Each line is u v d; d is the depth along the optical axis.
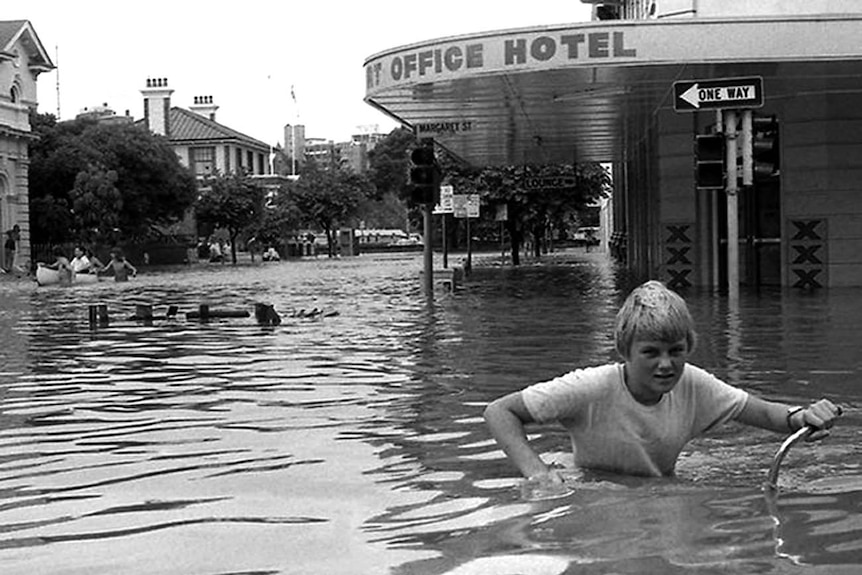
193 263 68.44
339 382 9.62
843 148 21.77
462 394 8.70
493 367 10.39
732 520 4.48
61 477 5.98
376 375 10.03
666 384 5.05
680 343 5.03
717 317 15.06
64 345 13.97
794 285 22.19
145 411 8.30
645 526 4.40
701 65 17.70
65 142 65.50
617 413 5.21
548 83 19.59
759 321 14.39
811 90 21.34
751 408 5.30
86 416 8.12
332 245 84.56
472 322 15.66
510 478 5.50
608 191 53.25
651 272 27.44
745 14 20.88
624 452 5.23
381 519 4.80
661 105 22.80
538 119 25.56
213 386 9.62
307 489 5.48
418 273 36.75
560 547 4.14
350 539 4.48
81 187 62.28
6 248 56.47
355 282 30.98
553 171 44.03
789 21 17.14
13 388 9.84
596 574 3.79
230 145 102.81
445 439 6.76
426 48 19.03
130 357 12.30
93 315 17.55
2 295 28.83
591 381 5.23
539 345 12.27
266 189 90.38
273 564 4.18
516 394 5.41
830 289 21.28
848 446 6.14
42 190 65.38
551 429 6.75
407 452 6.36
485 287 25.42
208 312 18.17
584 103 22.62
